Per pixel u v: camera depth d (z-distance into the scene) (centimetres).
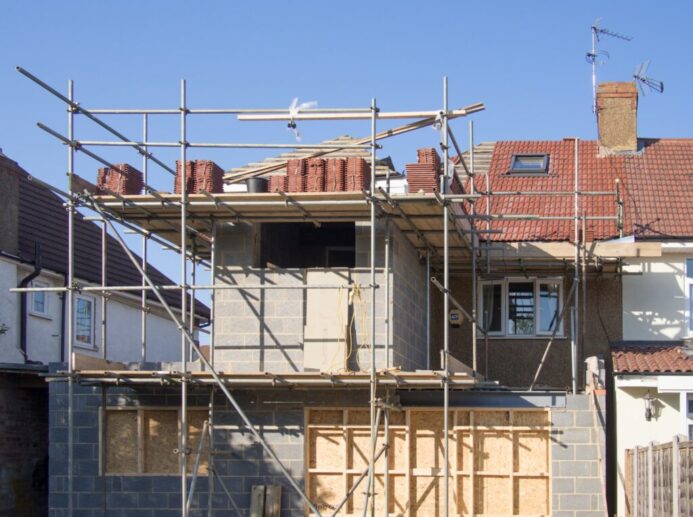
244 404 2122
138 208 2053
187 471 2112
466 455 2103
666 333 2531
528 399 2103
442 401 2112
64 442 2130
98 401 2138
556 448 2084
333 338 2117
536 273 2539
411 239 2258
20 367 2406
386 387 2003
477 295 2603
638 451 1956
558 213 2681
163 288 1967
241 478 2102
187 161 2066
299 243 2523
